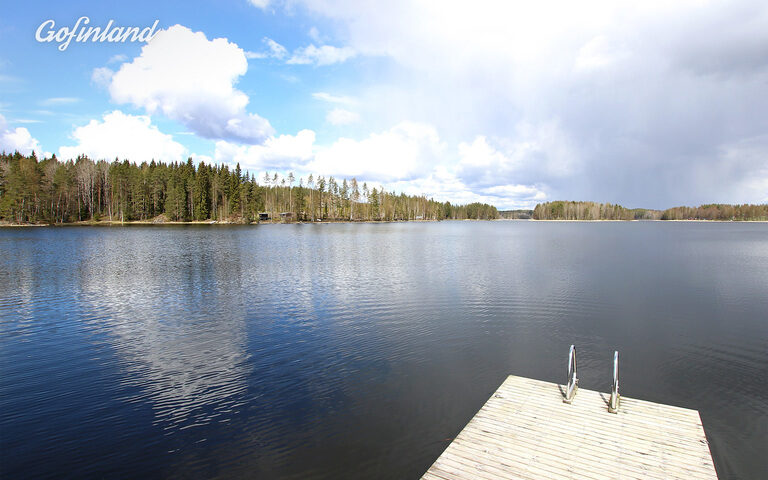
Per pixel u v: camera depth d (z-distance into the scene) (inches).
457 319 753.6
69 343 616.7
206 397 440.8
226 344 612.7
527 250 2146.9
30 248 1991.9
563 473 283.3
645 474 281.0
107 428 378.3
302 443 354.3
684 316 783.7
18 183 4087.1
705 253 1983.3
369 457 334.6
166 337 645.3
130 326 705.0
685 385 479.8
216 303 874.8
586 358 564.4
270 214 5940.0
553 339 644.1
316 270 1354.6
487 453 309.6
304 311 808.3
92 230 3535.9
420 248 2212.1
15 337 645.3
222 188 5187.0
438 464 297.4
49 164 4643.2
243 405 422.9
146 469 318.7
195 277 1206.3
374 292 991.6
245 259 1641.2
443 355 570.3
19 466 321.1
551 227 6461.6
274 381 482.0
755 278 1218.0
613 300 912.3
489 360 552.1
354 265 1481.3
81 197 4803.2
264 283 1111.6
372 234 3545.8
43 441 356.5
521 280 1168.2
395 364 536.4
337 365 531.5
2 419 393.7
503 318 762.2
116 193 4810.5
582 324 727.1
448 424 386.0
